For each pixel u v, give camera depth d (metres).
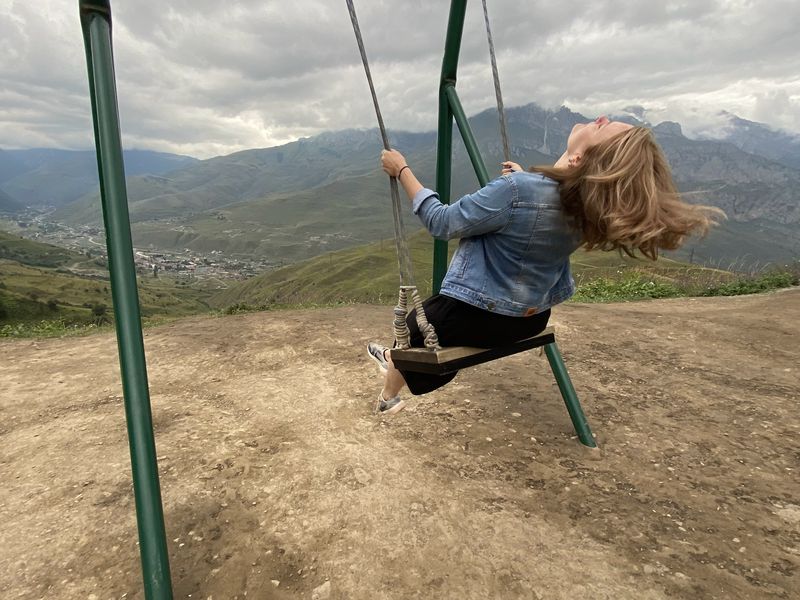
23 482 2.99
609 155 1.87
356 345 5.54
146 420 1.95
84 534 2.49
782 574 2.18
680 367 4.84
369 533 2.45
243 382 4.57
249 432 3.52
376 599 2.07
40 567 2.27
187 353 5.41
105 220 2.10
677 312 7.36
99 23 2.27
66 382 4.81
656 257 1.93
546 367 4.81
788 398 4.09
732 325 6.23
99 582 2.18
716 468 3.05
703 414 3.80
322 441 3.38
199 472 2.99
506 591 2.10
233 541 2.40
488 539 2.41
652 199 1.80
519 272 2.10
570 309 7.29
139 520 1.86
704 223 1.84
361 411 3.85
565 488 2.83
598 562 2.25
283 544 2.38
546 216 1.99
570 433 3.48
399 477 2.93
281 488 2.83
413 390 2.50
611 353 5.24
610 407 3.90
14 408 4.21
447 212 2.05
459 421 3.65
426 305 2.37
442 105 3.76
